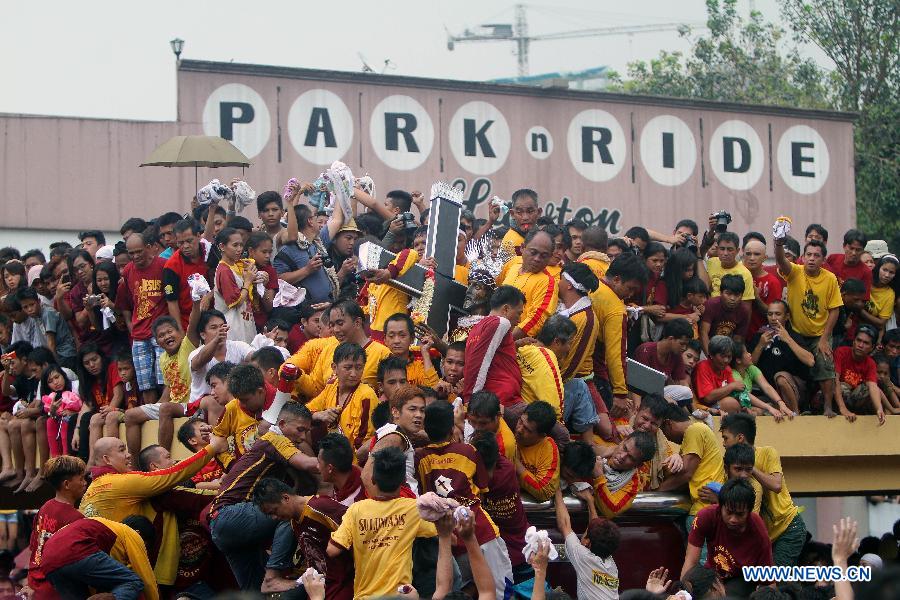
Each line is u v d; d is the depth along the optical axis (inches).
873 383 433.4
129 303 422.6
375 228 478.3
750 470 351.3
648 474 371.6
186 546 340.2
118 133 622.8
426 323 377.7
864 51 898.1
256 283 409.1
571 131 684.7
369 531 291.4
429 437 309.9
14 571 517.7
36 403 426.3
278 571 316.2
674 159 705.6
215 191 438.0
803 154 731.4
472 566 284.5
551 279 371.9
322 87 635.5
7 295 469.4
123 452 350.6
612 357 373.4
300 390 356.5
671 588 327.3
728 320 434.9
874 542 510.6
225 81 622.2
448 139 658.8
